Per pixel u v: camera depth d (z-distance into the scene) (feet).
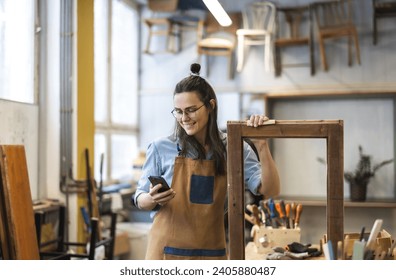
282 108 18.07
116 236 13.19
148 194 5.41
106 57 17.03
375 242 4.55
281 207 7.80
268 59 17.33
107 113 17.10
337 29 16.58
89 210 12.25
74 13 12.15
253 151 5.79
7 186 7.62
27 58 11.49
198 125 5.35
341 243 4.18
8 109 10.43
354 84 17.61
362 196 15.88
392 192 17.06
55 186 12.14
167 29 19.44
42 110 12.07
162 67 19.72
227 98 18.86
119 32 18.52
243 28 18.79
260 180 5.50
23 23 11.29
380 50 17.46
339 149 4.40
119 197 14.93
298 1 18.29
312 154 17.63
